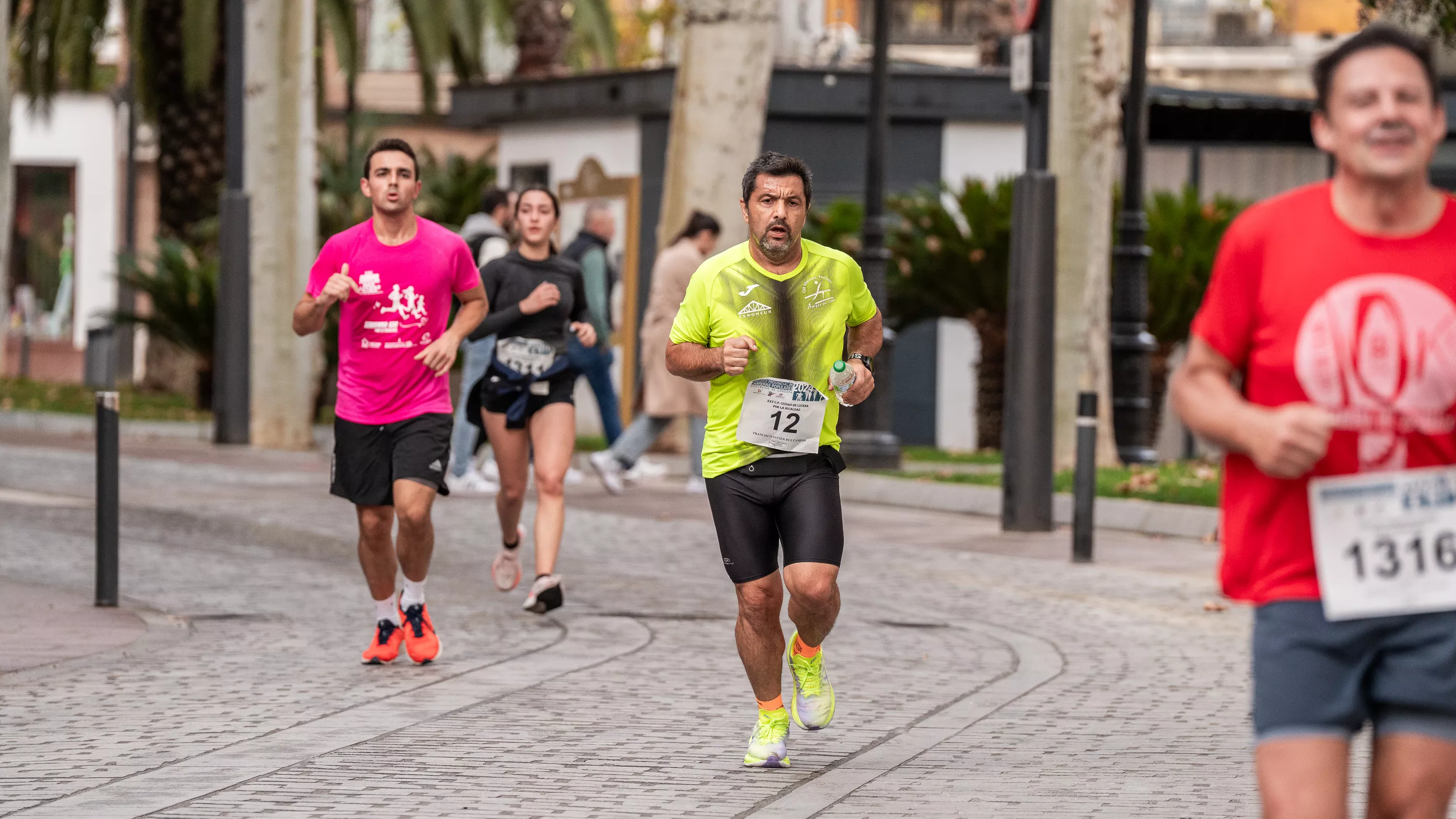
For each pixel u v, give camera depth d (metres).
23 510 39.06
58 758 17.42
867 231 49.56
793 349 16.91
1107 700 21.17
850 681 22.28
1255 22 119.25
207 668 22.36
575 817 15.42
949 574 32.16
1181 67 118.88
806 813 15.62
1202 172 69.44
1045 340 38.25
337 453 22.47
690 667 23.05
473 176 76.38
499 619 26.77
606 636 25.36
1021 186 38.22
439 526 37.47
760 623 17.23
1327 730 9.87
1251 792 16.48
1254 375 10.11
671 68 63.91
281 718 19.47
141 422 64.81
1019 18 38.28
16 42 81.56
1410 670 9.77
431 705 20.31
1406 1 35.03
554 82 68.56
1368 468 9.84
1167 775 17.17
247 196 58.41
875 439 50.19
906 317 61.88
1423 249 9.87
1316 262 9.91
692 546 35.19
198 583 29.56
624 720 19.66
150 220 117.31
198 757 17.55
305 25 58.28
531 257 26.95
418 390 22.30
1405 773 9.88
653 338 44.00
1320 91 9.98
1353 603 9.70
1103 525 40.22
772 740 17.41
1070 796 16.30
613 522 38.75
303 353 58.78
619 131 66.94
